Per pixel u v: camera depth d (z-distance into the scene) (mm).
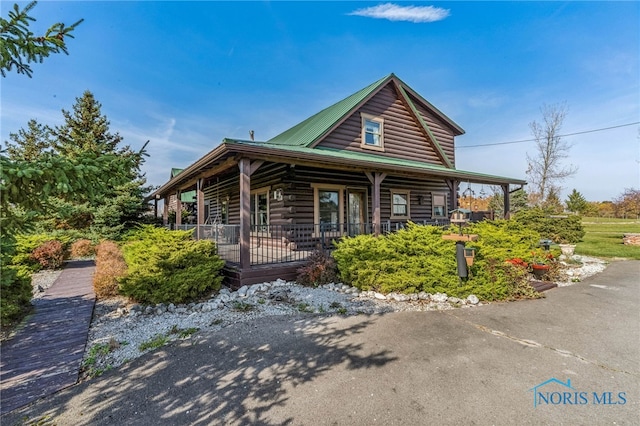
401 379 2746
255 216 11016
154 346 3482
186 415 2314
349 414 2287
